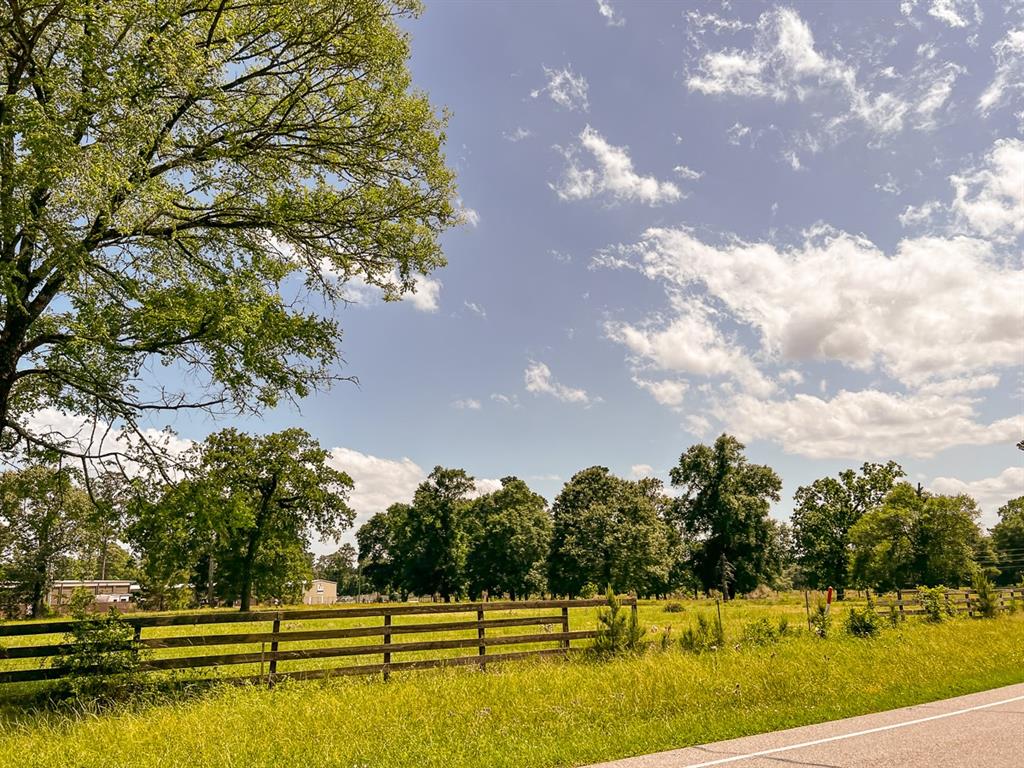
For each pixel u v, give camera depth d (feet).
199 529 46.01
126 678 33.14
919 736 22.80
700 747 22.29
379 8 48.06
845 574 238.68
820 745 21.81
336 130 49.08
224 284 42.63
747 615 99.86
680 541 242.78
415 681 37.55
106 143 36.76
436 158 52.54
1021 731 23.39
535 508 278.87
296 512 164.04
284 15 45.57
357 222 49.34
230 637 36.42
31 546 166.20
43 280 40.32
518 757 22.00
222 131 45.93
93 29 35.68
